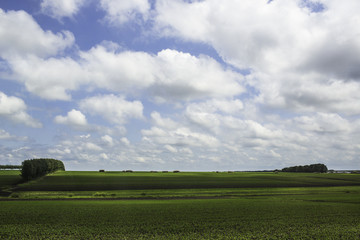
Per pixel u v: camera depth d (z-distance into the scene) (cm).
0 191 6244
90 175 10475
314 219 3253
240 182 8831
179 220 3147
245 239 2444
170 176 10675
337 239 2464
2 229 2667
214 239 2439
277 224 2998
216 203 4466
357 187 8550
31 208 3803
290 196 5806
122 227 2814
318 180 10644
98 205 4169
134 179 9162
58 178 8956
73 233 2580
